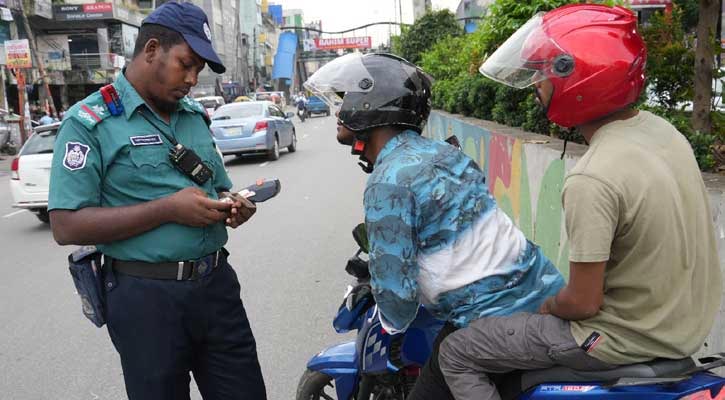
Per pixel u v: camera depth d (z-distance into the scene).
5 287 5.88
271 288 5.38
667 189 1.63
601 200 1.60
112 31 33.16
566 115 1.80
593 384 1.81
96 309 2.24
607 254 1.61
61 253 7.17
